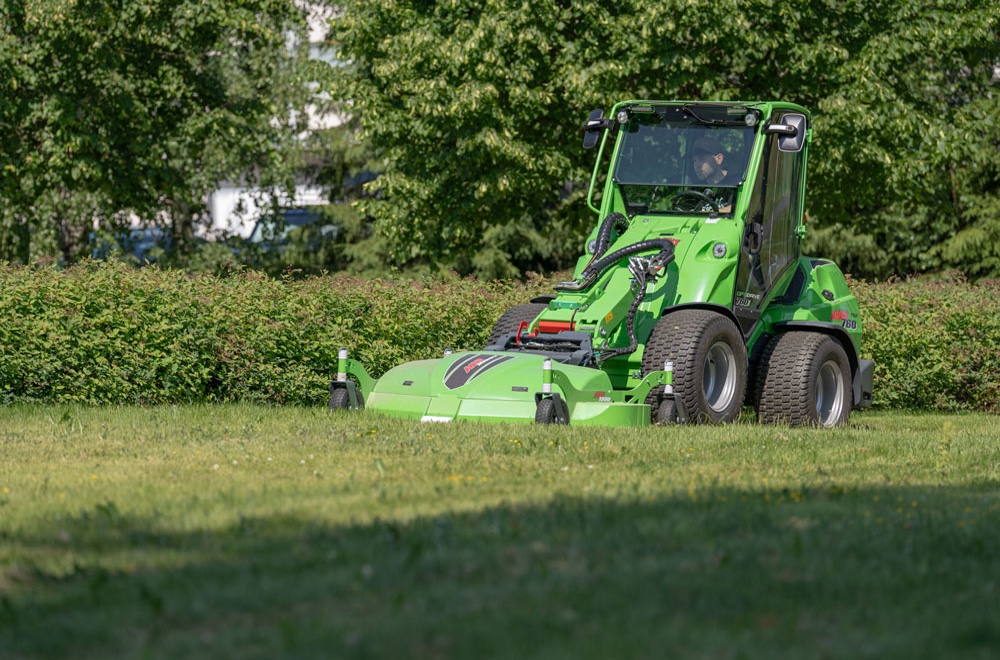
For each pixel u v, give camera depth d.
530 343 34.72
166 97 78.06
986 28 71.50
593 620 13.65
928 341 52.09
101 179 75.62
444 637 12.96
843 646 12.96
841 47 68.06
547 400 31.02
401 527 18.12
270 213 99.56
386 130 70.94
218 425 31.94
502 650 12.56
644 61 66.31
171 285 42.12
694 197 37.75
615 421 32.00
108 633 13.37
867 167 70.19
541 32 67.06
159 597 14.46
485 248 103.25
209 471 24.34
